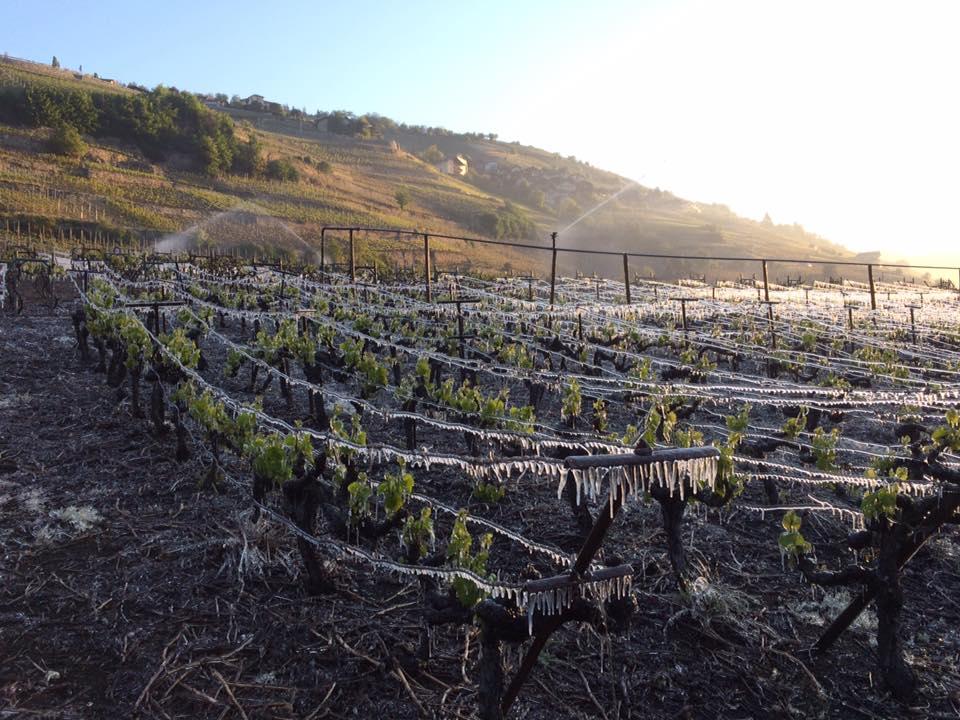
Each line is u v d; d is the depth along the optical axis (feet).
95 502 22.94
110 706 13.82
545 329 53.78
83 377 40.37
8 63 417.28
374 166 474.90
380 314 60.44
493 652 12.68
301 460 18.51
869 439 36.06
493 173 634.02
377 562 15.80
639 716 14.58
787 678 16.15
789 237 554.46
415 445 29.45
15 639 15.65
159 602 17.42
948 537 23.91
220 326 64.28
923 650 17.46
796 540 16.71
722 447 19.94
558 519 23.58
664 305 76.64
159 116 326.44
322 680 14.87
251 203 291.17
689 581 19.02
